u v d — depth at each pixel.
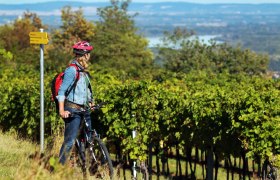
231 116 27.55
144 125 29.42
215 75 60.00
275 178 26.23
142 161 29.50
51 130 33.06
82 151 19.22
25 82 40.97
